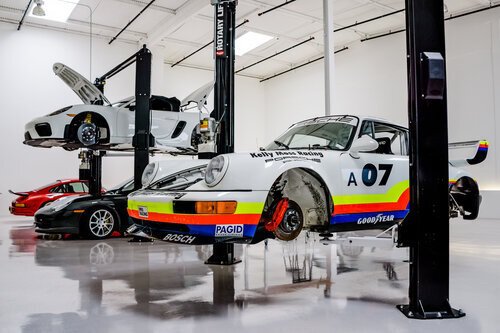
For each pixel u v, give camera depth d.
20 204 8.40
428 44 2.33
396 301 2.53
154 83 12.71
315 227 3.26
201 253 4.54
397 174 3.50
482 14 10.08
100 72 12.56
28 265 3.80
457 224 7.94
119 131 6.58
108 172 12.53
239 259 4.03
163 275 3.34
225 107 4.02
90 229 5.66
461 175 4.64
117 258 4.20
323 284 3.00
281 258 4.17
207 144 3.81
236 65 15.10
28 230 7.24
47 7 10.73
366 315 2.25
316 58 14.38
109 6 10.72
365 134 3.52
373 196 3.28
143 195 2.98
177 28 11.66
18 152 11.33
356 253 4.49
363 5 10.55
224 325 2.10
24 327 2.08
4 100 11.23
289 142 3.72
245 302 2.53
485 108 9.91
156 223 2.83
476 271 3.41
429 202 2.29
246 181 2.61
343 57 13.34
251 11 10.99
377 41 12.41
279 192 2.98
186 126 7.34
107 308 2.42
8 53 11.33
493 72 9.82
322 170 2.98
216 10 4.07
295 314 2.28
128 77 12.98
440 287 2.26
